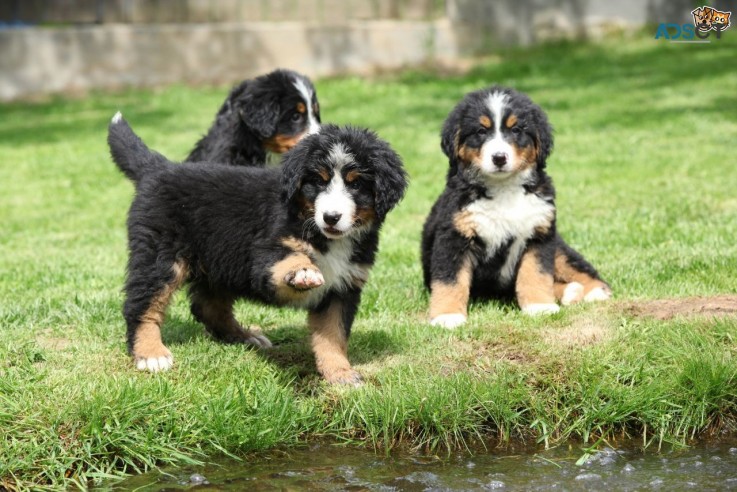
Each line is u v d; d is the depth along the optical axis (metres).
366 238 4.66
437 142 12.20
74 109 15.76
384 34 17.31
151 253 4.70
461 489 3.91
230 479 4.00
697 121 12.45
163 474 4.05
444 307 5.54
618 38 18.11
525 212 5.57
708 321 4.99
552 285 5.71
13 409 4.16
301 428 4.39
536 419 4.41
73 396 4.29
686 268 6.19
